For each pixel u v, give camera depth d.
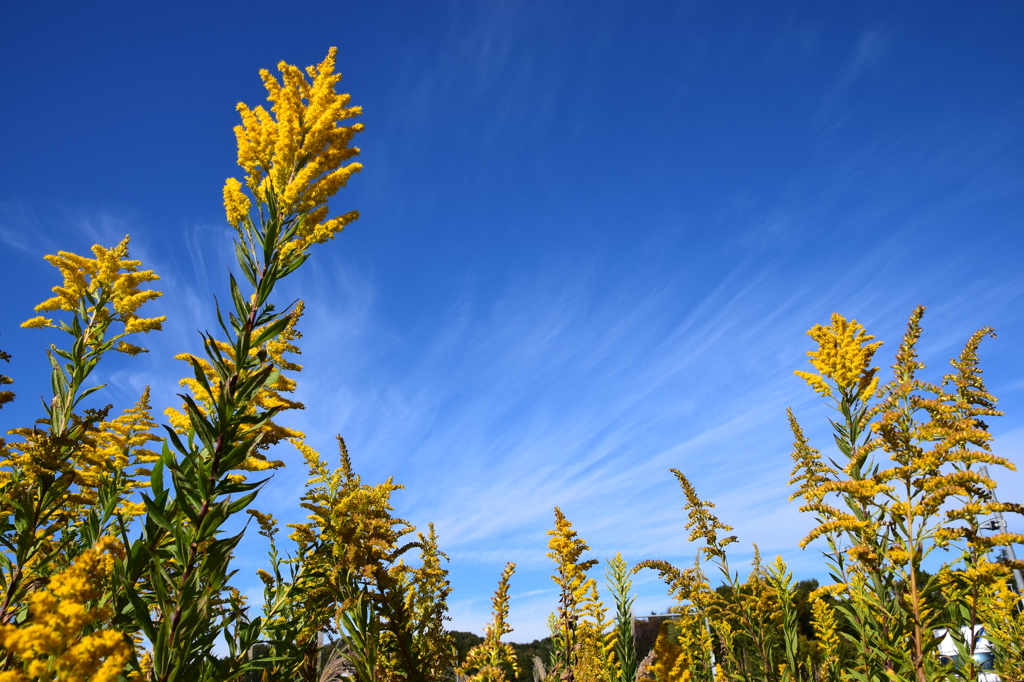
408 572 5.76
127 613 4.21
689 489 6.37
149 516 4.29
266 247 4.84
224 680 4.38
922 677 4.11
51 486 5.43
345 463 5.89
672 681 4.34
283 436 5.50
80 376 6.16
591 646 5.20
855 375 5.26
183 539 4.21
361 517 5.47
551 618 5.77
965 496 4.27
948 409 4.33
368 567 4.75
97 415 5.82
